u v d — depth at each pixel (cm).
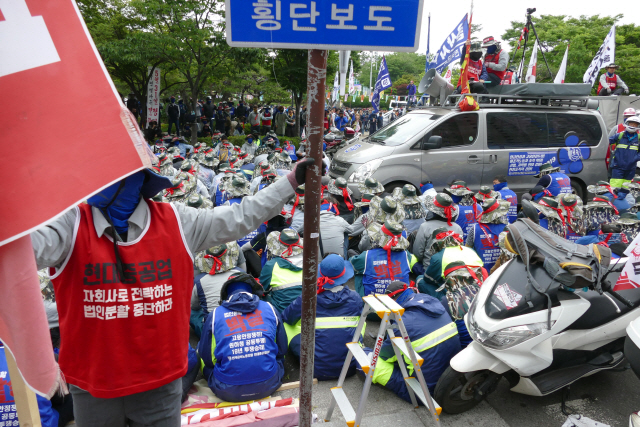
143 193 183
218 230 190
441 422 328
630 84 2594
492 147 846
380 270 441
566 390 349
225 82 2364
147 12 1250
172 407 192
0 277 136
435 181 827
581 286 286
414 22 178
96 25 1423
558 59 2511
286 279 422
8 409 258
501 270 339
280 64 1797
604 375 392
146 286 175
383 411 337
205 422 312
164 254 180
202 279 413
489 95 854
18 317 138
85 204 177
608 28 2636
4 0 131
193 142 1619
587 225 579
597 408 349
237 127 2061
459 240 454
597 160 904
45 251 158
